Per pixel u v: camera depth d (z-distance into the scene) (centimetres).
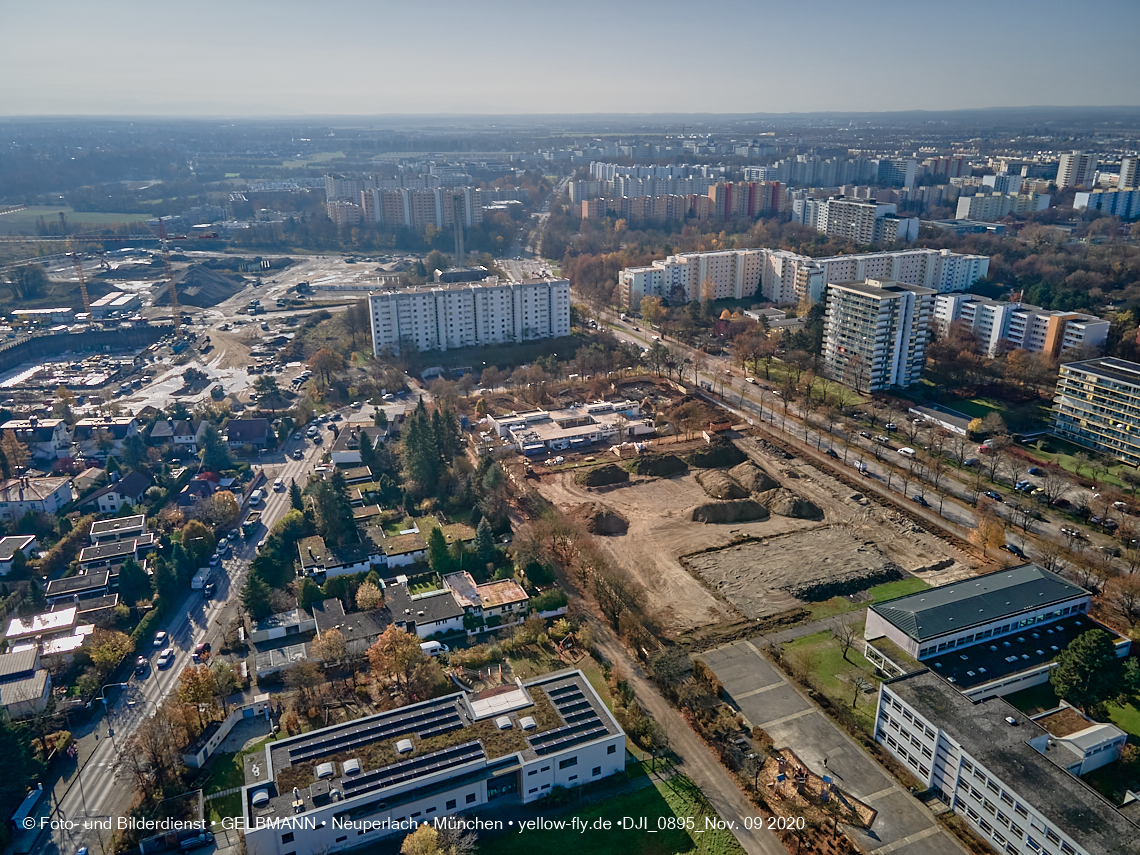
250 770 13912
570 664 16825
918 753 13638
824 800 13175
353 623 17600
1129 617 17688
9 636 17400
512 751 13225
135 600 19250
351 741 13388
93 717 15588
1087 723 14012
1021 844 11681
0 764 13212
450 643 17675
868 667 16575
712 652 17150
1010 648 16250
